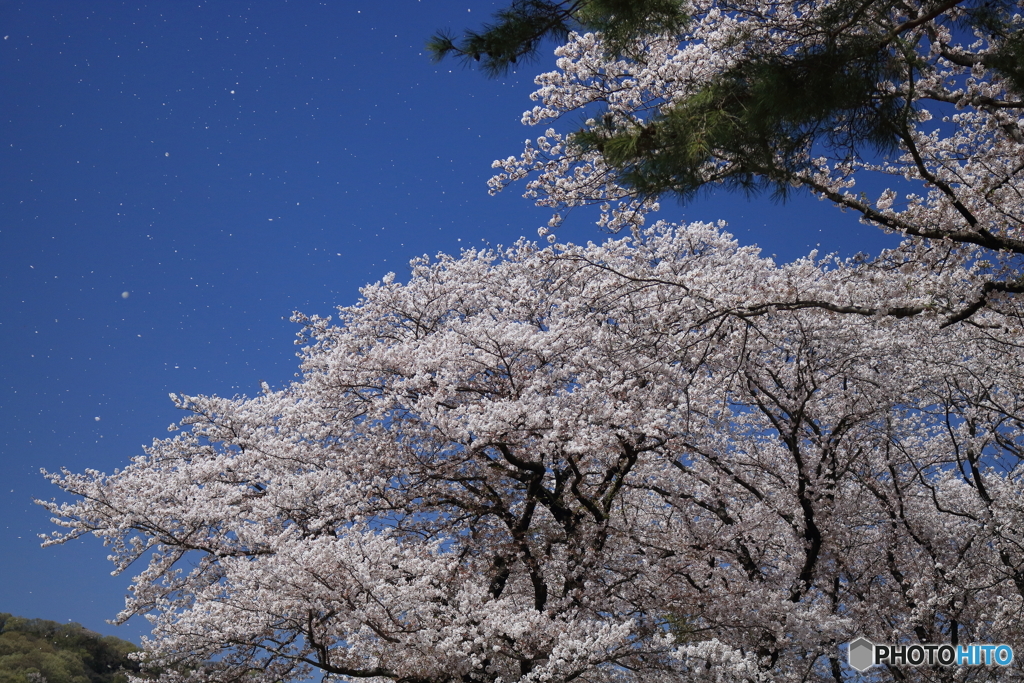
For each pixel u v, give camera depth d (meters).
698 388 9.61
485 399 10.55
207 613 8.84
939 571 10.48
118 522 11.62
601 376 10.35
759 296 8.22
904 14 7.30
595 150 6.45
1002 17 6.76
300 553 8.45
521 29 6.64
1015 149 8.31
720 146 5.96
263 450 11.13
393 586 8.36
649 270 9.93
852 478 11.30
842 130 6.26
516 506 11.30
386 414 10.88
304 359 14.41
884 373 11.34
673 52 8.53
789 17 7.58
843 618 9.43
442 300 13.97
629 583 10.52
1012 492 10.20
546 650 8.87
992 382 10.89
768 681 8.75
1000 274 8.86
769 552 12.00
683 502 11.55
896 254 8.88
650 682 9.58
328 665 8.55
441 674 8.81
